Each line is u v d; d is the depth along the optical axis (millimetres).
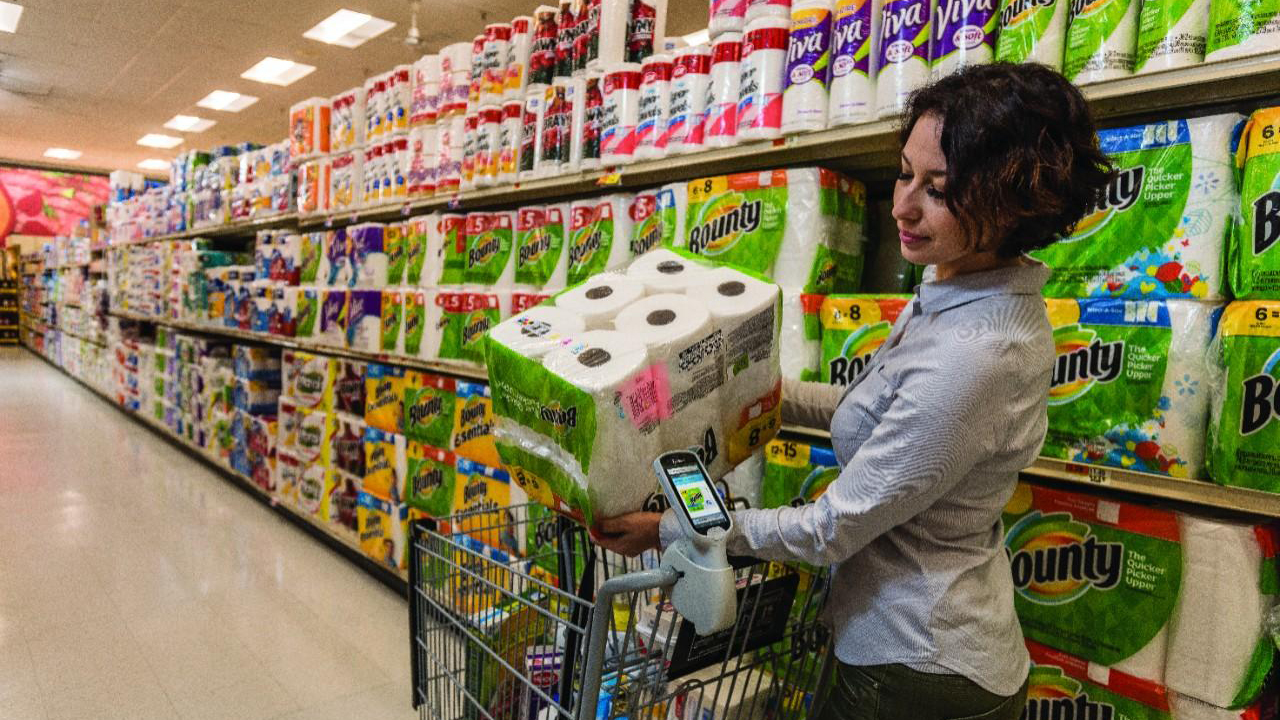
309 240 3955
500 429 1149
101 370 8570
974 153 829
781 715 1303
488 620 1214
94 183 16156
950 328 909
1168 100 1360
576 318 1173
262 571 3422
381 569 3311
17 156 14414
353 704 2350
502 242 2693
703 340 1086
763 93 1810
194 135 11977
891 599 966
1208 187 1242
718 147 1938
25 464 5254
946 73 1502
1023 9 1411
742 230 1871
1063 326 1375
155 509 4316
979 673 946
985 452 888
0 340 15359
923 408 862
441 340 2818
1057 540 1393
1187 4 1237
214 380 5137
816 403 1365
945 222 895
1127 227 1319
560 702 1037
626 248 2279
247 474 4625
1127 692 1304
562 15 2477
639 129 2152
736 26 1917
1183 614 1250
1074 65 1364
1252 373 1170
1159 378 1272
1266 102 1348
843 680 1041
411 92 3209
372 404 3279
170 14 6668
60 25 6992
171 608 2998
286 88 8977
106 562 3459
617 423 980
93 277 8914
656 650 1158
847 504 897
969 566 956
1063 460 1382
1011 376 875
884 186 2145
